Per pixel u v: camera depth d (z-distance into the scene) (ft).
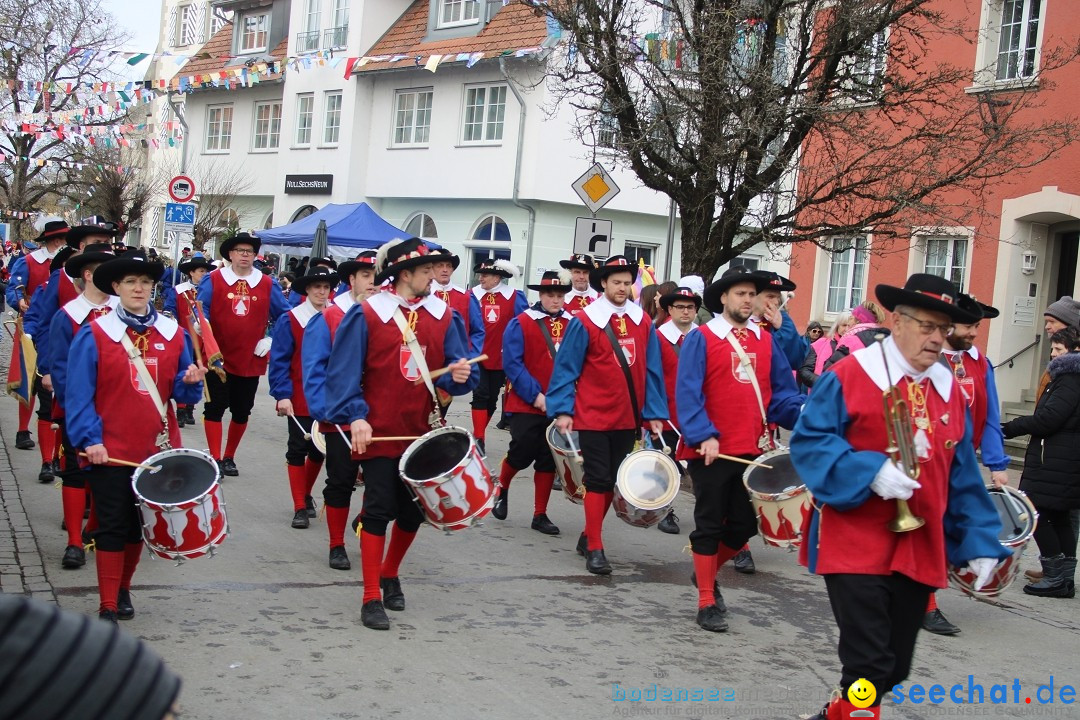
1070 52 48.01
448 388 20.18
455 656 17.90
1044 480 24.99
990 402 22.18
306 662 17.11
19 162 112.98
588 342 24.07
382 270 19.89
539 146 81.00
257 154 111.04
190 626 18.52
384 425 19.39
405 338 19.45
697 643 19.53
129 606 18.71
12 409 43.96
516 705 15.85
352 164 97.04
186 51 136.26
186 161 119.34
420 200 92.94
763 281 20.70
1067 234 53.57
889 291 13.07
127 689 5.18
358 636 18.60
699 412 20.13
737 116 37.76
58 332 22.06
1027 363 54.03
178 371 19.24
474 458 18.53
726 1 37.91
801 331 62.95
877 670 12.90
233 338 31.91
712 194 39.42
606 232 43.32
